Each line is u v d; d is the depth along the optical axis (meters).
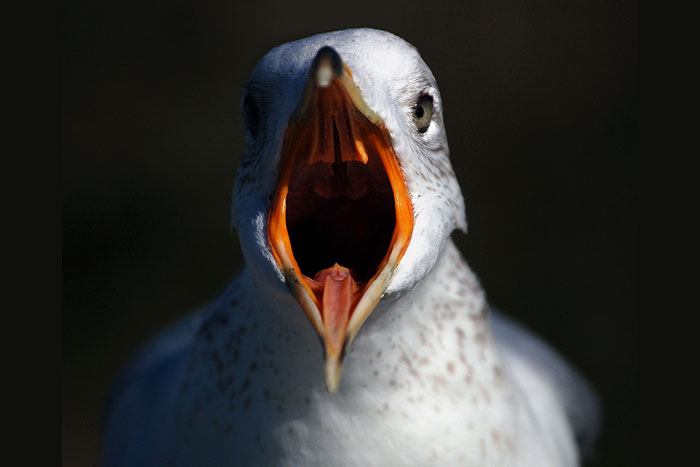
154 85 9.62
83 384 8.32
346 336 3.10
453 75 9.24
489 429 3.84
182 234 8.91
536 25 9.64
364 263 3.88
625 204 8.88
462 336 3.85
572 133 9.18
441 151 3.78
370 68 3.50
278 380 3.62
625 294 8.36
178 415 4.08
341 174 3.72
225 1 9.91
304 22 9.63
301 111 3.20
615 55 9.59
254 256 3.31
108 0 9.97
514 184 8.95
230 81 9.58
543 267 8.52
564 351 8.18
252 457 3.72
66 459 7.96
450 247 3.86
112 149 9.28
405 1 9.56
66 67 9.65
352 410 3.61
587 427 5.96
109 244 8.91
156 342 5.84
